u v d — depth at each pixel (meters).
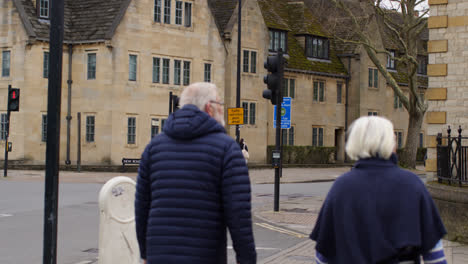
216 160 4.26
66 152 35.31
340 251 3.93
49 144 6.96
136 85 35.59
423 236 3.83
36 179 26.34
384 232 3.82
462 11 14.02
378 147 3.96
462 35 14.02
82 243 11.59
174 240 4.19
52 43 7.03
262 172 34.94
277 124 16.19
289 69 44.56
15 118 34.47
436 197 12.47
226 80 40.19
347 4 50.88
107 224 7.51
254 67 41.75
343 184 3.98
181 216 4.21
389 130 4.02
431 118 14.48
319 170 39.03
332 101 48.59
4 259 10.08
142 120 35.88
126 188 7.64
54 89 6.99
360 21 50.12
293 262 9.57
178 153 4.32
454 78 14.16
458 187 12.36
